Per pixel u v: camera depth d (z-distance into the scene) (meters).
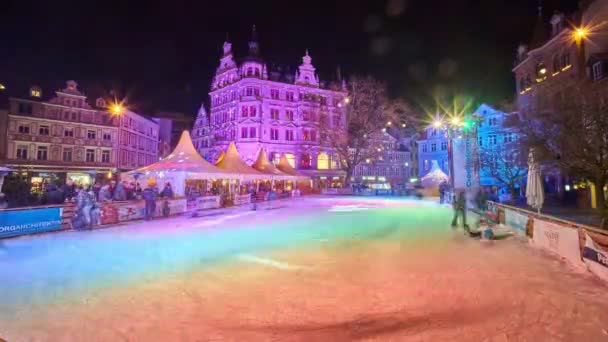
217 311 5.26
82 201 14.39
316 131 56.75
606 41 21.95
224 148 55.16
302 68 57.97
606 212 11.39
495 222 15.05
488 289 6.09
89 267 7.91
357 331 4.55
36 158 38.78
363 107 44.16
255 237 12.02
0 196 16.84
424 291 6.02
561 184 25.89
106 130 44.91
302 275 7.10
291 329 4.63
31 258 8.88
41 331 4.64
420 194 39.72
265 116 53.03
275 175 33.69
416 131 68.56
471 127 28.50
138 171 24.27
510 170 26.89
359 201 32.62
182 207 21.22
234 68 56.47
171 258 8.80
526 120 16.61
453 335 4.39
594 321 4.75
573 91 14.07
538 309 5.18
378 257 8.65
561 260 8.22
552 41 26.78
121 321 4.94
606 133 12.73
